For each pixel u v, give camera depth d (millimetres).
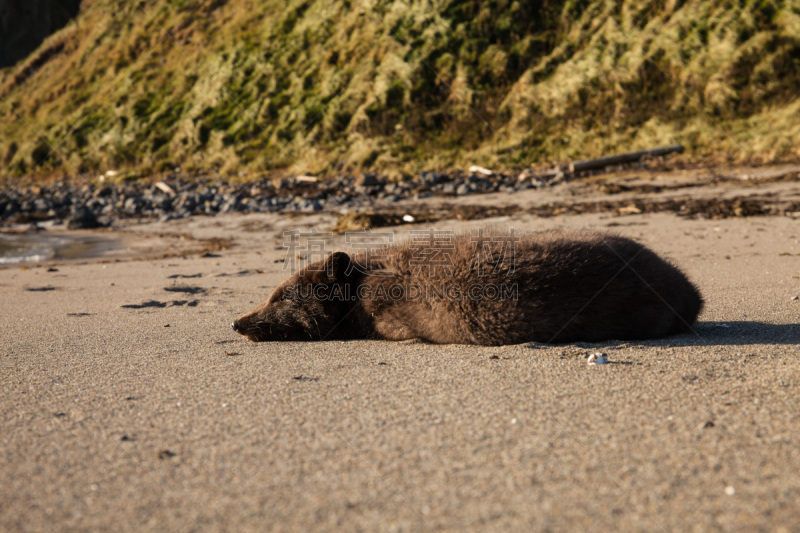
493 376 3152
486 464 2168
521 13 22875
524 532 1761
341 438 2436
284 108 24312
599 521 1800
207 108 25812
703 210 10141
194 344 4246
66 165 27484
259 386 3152
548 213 11125
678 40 19500
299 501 1970
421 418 2615
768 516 1789
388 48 23688
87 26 38906
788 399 2643
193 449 2381
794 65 17641
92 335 4578
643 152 16203
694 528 1749
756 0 19516
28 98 35562
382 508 1911
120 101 29500
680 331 3965
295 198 15688
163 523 1874
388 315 4086
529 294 3635
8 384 3332
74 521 1898
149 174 24297
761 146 15250
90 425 2664
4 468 2266
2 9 48000
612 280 3609
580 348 3590
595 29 21625
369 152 20047
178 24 32344
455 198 14062
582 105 19219
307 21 27312
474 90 21203
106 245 11492
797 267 5965
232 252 9547
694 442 2270
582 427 2445
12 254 10922
